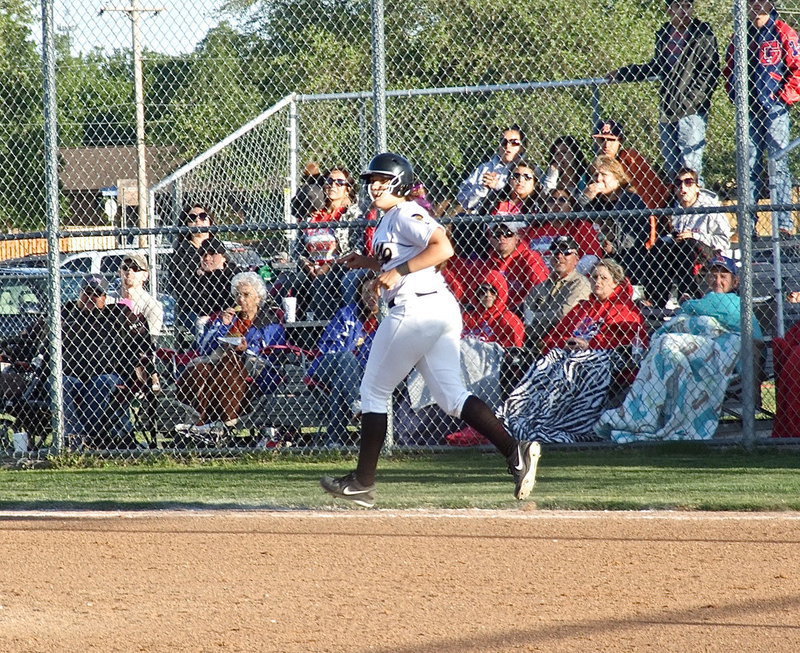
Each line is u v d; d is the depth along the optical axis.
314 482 24.53
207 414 28.64
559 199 30.30
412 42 37.81
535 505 20.75
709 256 29.47
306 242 31.61
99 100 39.53
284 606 14.25
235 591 15.08
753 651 12.05
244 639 12.85
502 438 19.59
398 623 13.38
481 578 15.52
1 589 15.45
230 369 28.48
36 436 29.83
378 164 19.28
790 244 30.62
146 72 39.66
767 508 20.05
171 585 15.48
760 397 28.70
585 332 28.27
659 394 27.36
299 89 39.47
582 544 17.52
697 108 30.92
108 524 20.03
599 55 37.22
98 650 12.54
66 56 36.00
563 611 13.77
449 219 26.53
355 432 29.20
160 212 39.38
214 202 39.00
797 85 30.16
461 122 36.91
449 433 28.41
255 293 29.62
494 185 30.75
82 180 45.69
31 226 38.66
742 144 26.08
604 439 27.59
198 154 40.47
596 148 32.75
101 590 15.29
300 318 30.23
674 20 30.86
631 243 30.08
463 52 37.53
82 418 28.98
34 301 33.09
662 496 21.28
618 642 12.45
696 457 26.27
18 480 26.08
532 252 29.34
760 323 30.73
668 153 31.27
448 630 13.05
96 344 28.92
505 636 12.76
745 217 26.19
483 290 28.55
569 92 36.62
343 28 38.31
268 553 17.39
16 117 36.59
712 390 27.14
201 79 39.44
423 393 27.98
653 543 17.52
